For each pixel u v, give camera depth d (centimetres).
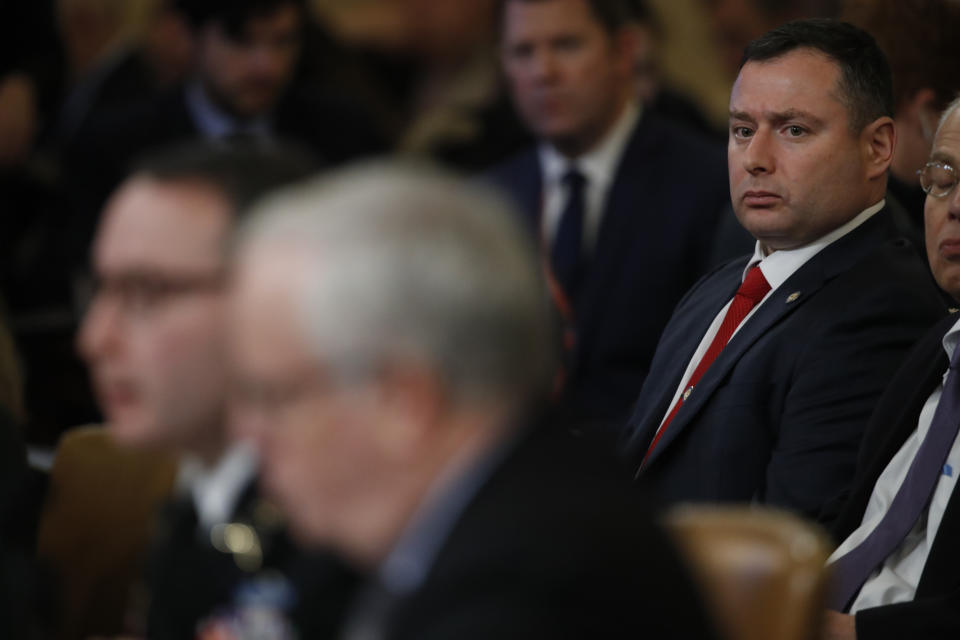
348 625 621
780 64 941
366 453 484
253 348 487
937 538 828
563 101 1473
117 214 665
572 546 469
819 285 945
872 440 901
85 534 962
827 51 937
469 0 2128
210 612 678
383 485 488
